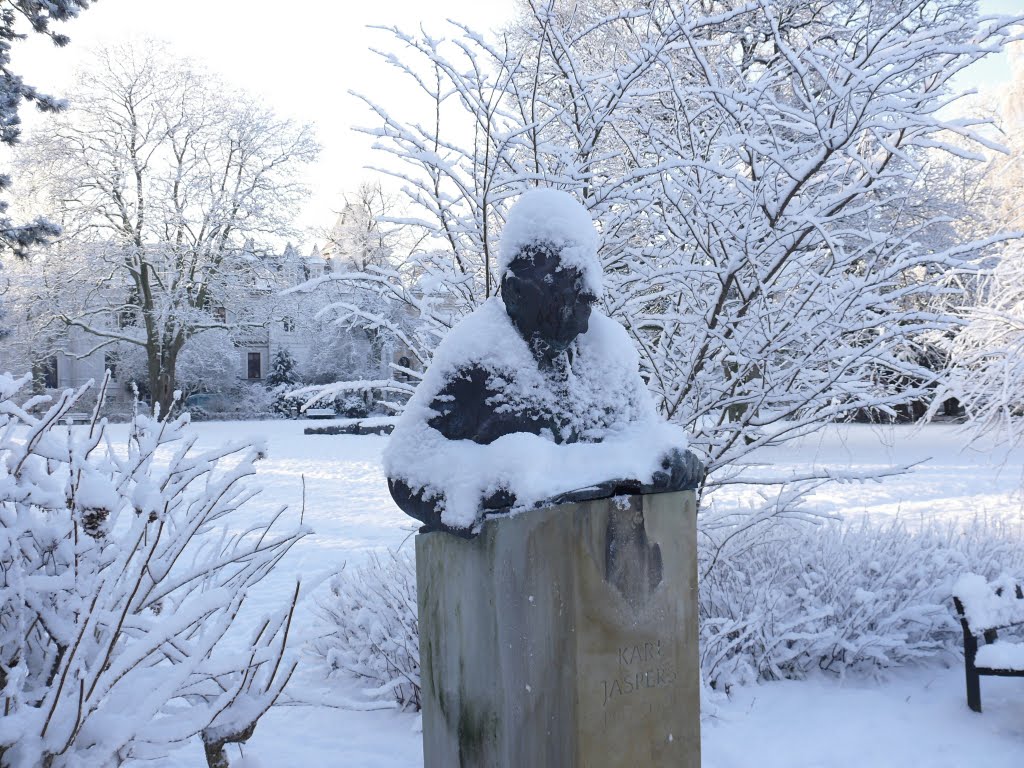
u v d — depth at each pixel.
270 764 4.09
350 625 5.57
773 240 5.19
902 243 5.61
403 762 4.12
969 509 11.12
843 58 4.90
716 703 4.90
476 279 5.86
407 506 3.11
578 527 2.68
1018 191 12.33
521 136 5.79
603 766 2.72
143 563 2.66
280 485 15.66
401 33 5.12
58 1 15.27
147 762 4.02
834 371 5.18
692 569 2.99
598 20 5.84
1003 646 4.82
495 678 2.88
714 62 6.73
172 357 35.94
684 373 5.59
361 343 43.66
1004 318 7.07
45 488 3.27
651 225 6.00
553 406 3.00
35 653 3.12
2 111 16.17
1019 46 16.75
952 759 4.13
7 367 34.31
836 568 5.86
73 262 32.41
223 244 35.66
